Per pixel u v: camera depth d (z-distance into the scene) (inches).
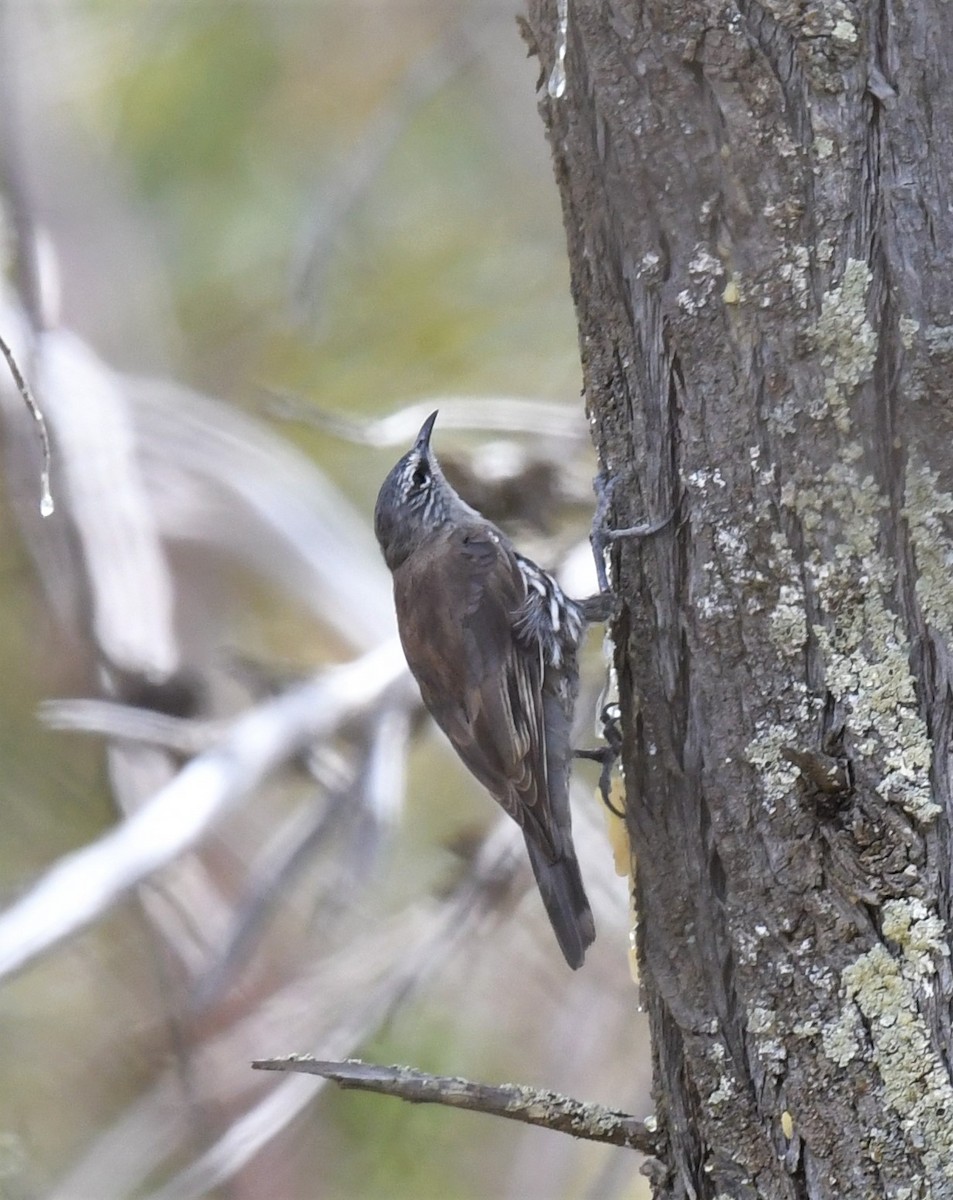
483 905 445.7
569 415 470.3
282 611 613.6
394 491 398.3
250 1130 408.2
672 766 252.4
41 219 622.8
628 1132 256.5
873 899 228.7
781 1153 239.6
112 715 435.8
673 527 250.5
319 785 453.7
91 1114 501.4
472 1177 493.7
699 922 249.4
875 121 230.1
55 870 393.4
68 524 545.0
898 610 230.5
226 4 637.9
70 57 650.8
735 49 233.9
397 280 586.9
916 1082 226.4
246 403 615.2
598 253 257.8
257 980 512.7
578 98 253.3
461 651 355.9
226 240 636.7
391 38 633.0
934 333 227.0
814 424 232.8
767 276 234.7
